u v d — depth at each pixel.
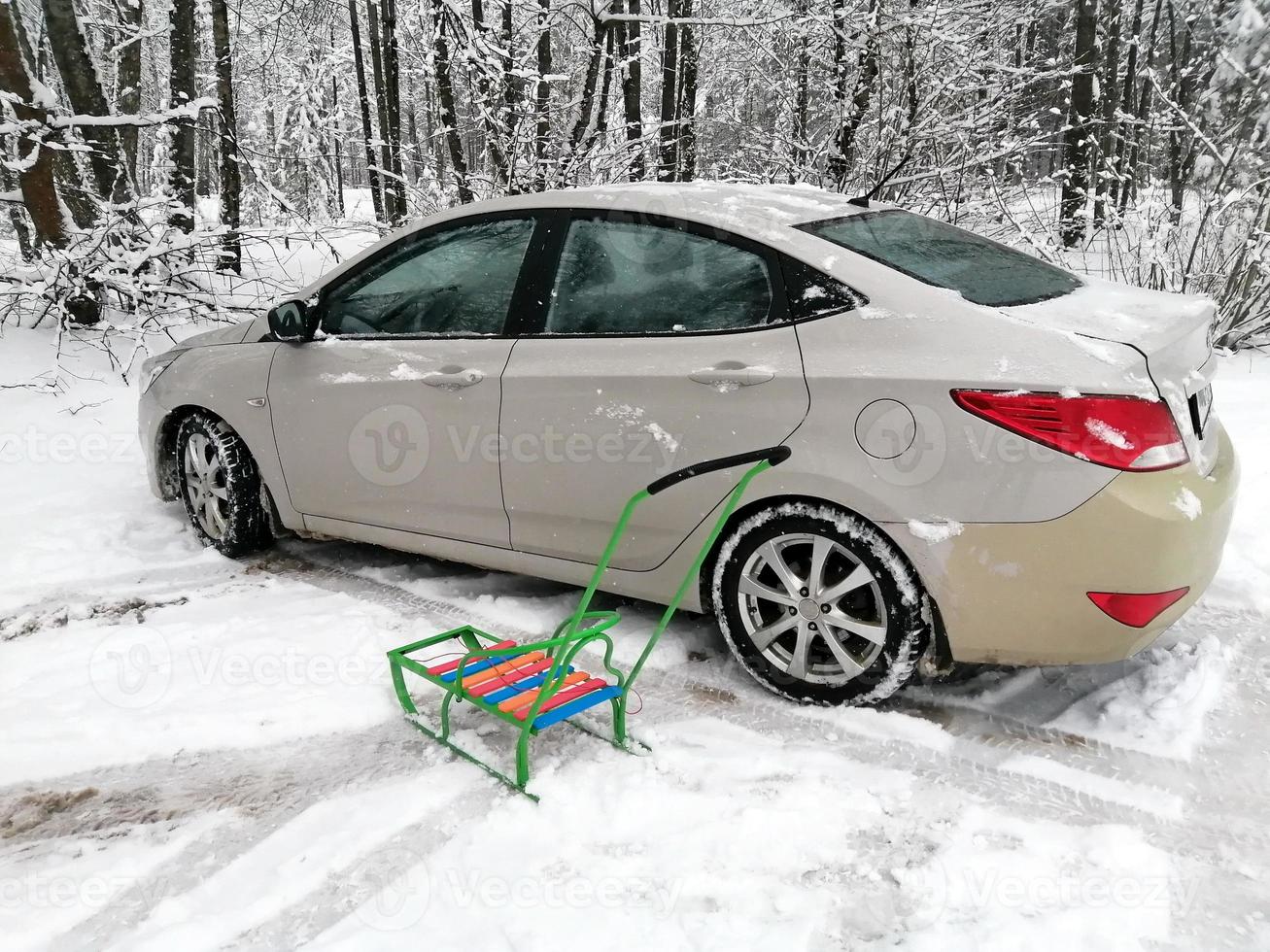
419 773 2.63
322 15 17.72
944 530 2.58
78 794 2.56
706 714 2.92
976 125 9.54
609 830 2.36
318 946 1.98
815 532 2.80
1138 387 2.43
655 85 16.73
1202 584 2.60
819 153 10.48
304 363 3.94
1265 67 7.75
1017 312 2.66
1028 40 12.47
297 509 4.12
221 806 2.50
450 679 2.81
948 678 3.10
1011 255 3.34
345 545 4.52
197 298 7.98
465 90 10.77
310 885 2.17
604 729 2.84
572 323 3.27
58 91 12.96
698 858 2.25
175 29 10.02
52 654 3.35
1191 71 11.61
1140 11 19.66
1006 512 2.51
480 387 3.39
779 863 2.23
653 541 3.13
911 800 2.45
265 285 9.16
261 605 3.80
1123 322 2.64
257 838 2.36
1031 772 2.57
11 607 3.79
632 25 11.02
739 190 3.33
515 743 2.78
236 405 4.17
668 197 3.19
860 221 3.18
